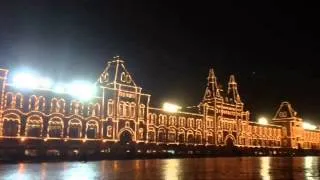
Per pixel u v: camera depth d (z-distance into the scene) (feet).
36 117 281.95
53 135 290.97
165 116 385.09
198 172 151.94
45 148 282.97
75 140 303.07
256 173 149.38
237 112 481.05
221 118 452.76
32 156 251.19
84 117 311.88
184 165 205.87
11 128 268.00
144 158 318.86
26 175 133.18
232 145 465.88
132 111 349.82
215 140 438.81
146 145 357.41
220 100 456.45
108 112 329.72
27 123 276.21
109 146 325.01
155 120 373.40
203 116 431.43
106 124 326.44
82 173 143.13
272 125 545.03
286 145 557.74
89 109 316.60
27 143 274.16
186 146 401.90
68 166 189.78
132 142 345.72
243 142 483.10
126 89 346.95
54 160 251.60
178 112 400.67
